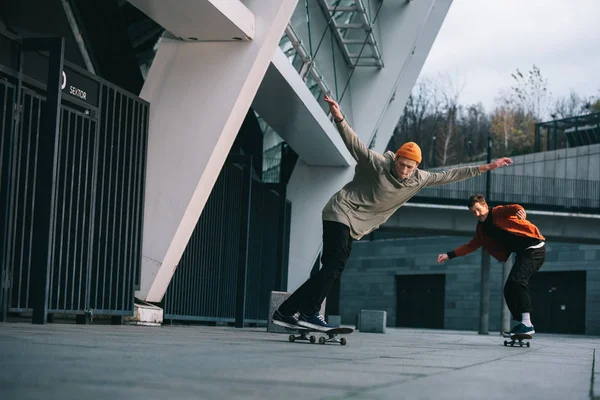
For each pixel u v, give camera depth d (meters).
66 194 8.88
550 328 48.81
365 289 58.50
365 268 58.75
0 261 7.71
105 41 12.16
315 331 6.91
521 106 88.00
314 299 6.84
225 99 10.70
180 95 10.84
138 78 13.01
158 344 5.35
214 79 10.76
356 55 19.91
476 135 88.62
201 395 2.41
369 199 6.80
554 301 48.81
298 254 22.22
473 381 3.48
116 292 10.05
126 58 12.65
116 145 9.98
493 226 9.82
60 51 7.85
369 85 20.83
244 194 14.99
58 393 2.29
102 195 9.62
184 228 10.91
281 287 20.31
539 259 9.75
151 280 10.79
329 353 5.35
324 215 6.85
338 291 39.47
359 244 59.34
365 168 6.74
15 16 10.57
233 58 10.73
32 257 8.22
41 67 8.42
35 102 8.31
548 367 4.95
